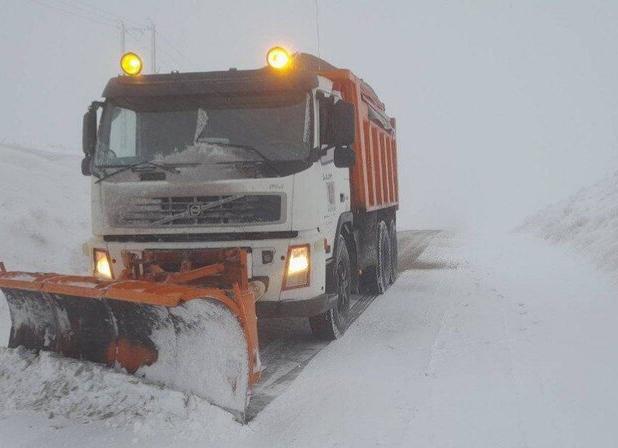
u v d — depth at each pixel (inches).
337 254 283.9
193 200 241.4
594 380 221.6
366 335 295.6
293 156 245.1
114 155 255.3
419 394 212.4
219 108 250.8
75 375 199.0
